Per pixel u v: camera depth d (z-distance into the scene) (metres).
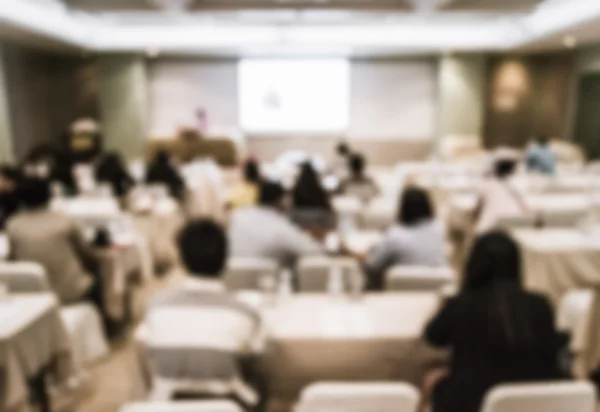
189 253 2.18
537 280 4.14
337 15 8.09
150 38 11.38
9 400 2.67
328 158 13.65
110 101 12.69
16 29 8.64
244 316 2.17
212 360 2.11
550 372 2.03
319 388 1.80
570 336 2.19
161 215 5.68
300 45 11.42
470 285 2.18
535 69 13.28
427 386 2.46
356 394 1.79
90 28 10.90
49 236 3.61
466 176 8.38
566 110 12.32
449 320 2.16
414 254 3.37
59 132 13.48
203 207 6.95
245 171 6.23
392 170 13.23
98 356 3.81
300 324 2.73
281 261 3.56
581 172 8.56
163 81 13.32
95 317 3.81
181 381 2.13
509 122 13.61
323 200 4.84
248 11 7.39
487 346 2.03
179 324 2.12
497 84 13.41
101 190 6.07
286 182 7.48
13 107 11.23
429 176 7.96
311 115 13.47
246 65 13.25
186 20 9.88
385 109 13.48
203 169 7.86
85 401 3.44
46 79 13.00
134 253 4.52
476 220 5.47
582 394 1.83
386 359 2.64
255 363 2.35
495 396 1.82
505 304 2.05
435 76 13.30
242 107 13.44
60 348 3.10
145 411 1.69
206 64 13.25
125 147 12.86
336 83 13.33
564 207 5.35
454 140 12.57
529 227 5.10
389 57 13.23
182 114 13.47
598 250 4.11
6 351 2.63
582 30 8.69
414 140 13.61
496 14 7.82
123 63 12.52
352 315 2.84
